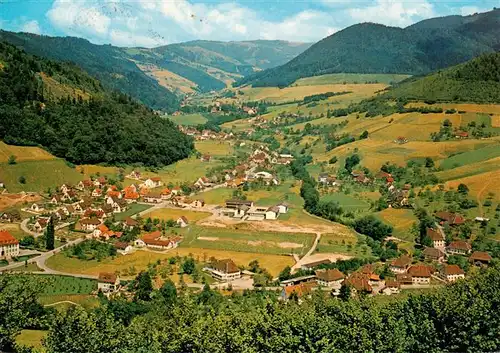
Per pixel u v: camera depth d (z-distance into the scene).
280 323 102.06
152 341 99.50
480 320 108.00
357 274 182.62
